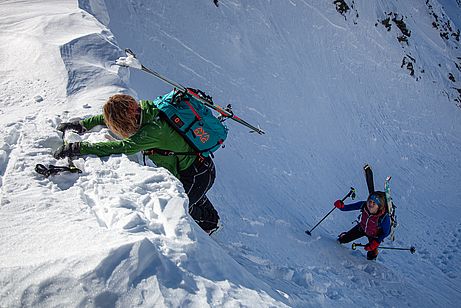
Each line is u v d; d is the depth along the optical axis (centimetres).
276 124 1086
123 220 271
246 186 726
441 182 1537
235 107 1004
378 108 1712
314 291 455
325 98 1426
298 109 1233
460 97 2248
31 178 306
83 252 229
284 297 322
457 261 1020
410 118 1819
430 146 1767
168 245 261
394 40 2075
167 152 361
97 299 217
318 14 1672
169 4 1038
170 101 360
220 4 1202
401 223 1139
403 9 2319
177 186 325
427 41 2350
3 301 214
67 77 448
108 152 342
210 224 425
